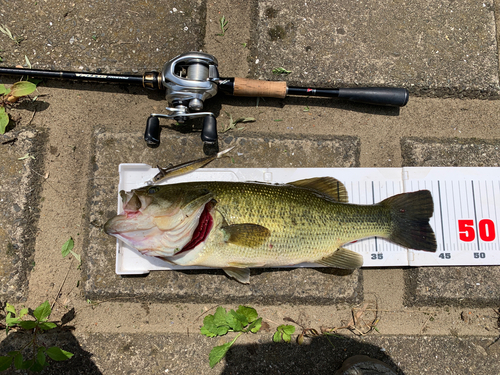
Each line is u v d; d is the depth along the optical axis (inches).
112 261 23.5
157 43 24.8
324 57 25.2
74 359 23.1
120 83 23.8
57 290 23.7
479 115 25.5
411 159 25.0
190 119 24.6
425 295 24.1
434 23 25.5
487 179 24.6
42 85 24.7
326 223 21.9
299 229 21.5
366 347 23.9
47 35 24.5
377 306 24.3
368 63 25.2
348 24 25.4
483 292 24.1
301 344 23.8
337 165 24.6
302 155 24.6
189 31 25.0
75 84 24.8
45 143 24.4
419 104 25.5
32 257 23.8
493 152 25.0
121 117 24.9
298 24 25.2
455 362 23.9
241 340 23.7
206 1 25.2
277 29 25.1
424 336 24.1
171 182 23.9
